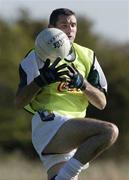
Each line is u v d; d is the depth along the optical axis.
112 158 93.50
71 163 18.52
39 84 18.95
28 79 19.55
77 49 20.17
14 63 104.44
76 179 19.45
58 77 18.81
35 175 59.19
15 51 108.25
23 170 63.81
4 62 103.88
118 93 100.88
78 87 19.28
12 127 98.31
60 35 18.89
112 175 57.47
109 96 101.19
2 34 110.69
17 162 75.88
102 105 19.91
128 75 101.38
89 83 19.75
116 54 113.06
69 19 19.97
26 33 120.88
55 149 19.36
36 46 19.00
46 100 19.78
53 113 19.58
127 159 93.44
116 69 103.88
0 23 113.94
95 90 19.66
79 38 125.69
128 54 114.00
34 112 20.02
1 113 99.00
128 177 57.41
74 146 19.19
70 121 19.06
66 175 18.53
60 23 19.98
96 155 18.58
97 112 100.81
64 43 18.84
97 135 18.55
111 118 100.50
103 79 20.33
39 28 124.56
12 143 98.38
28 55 19.88
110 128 18.45
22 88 19.50
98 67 20.31
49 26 20.19
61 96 19.80
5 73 103.00
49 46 18.75
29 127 99.25
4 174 59.69
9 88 100.75
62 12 20.00
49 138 19.39
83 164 18.53
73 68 19.25
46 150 19.52
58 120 19.41
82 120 18.91
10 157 85.44
